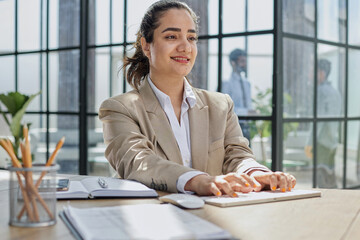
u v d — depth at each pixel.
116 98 1.67
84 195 1.21
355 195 1.32
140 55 1.87
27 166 0.94
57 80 4.15
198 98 1.76
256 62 3.16
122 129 1.58
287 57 3.18
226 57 3.26
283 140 3.18
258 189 1.33
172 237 0.79
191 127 1.70
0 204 1.17
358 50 3.83
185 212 0.98
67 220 0.96
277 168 3.12
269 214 1.05
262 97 3.15
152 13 1.72
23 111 3.90
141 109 1.66
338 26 3.64
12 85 4.44
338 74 3.66
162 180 1.35
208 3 3.31
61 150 4.15
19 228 0.92
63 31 4.11
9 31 4.45
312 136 3.44
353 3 3.75
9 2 4.44
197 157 1.68
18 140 4.02
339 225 0.96
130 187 1.27
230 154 1.74
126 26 3.67
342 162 3.73
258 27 3.14
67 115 4.10
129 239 0.78
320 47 3.48
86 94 3.97
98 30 3.88
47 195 0.94
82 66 3.97
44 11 4.22
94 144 3.96
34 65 4.30
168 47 1.66
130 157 1.49
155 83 1.71
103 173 3.91
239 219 1.00
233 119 1.83
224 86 3.28
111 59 3.79
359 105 3.88
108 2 3.80
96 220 0.90
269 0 3.09
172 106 1.72
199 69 3.37
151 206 1.04
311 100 3.42
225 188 1.22
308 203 1.19
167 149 1.62
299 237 0.86
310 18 3.38
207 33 3.33
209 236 0.81
